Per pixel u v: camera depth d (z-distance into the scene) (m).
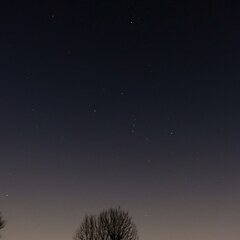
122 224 35.91
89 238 35.41
